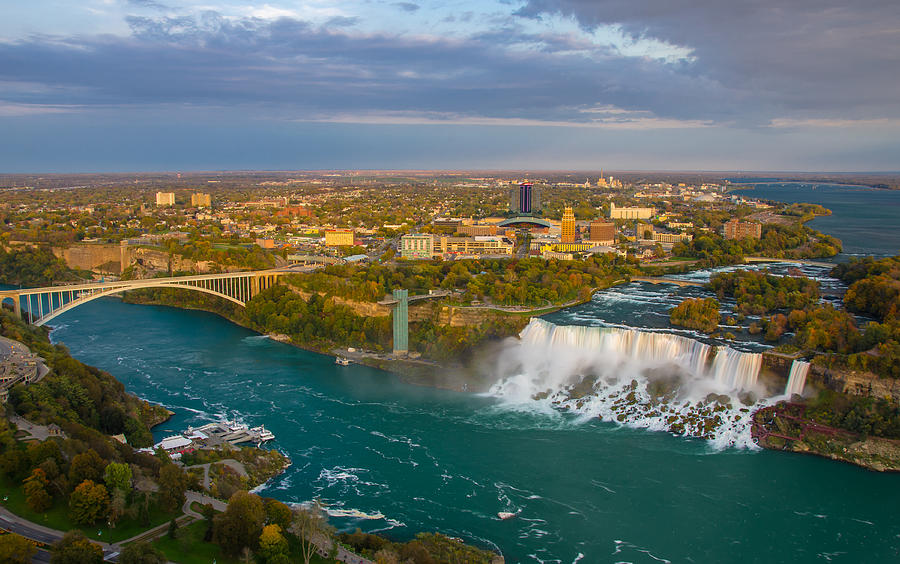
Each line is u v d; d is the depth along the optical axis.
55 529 177.50
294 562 177.50
